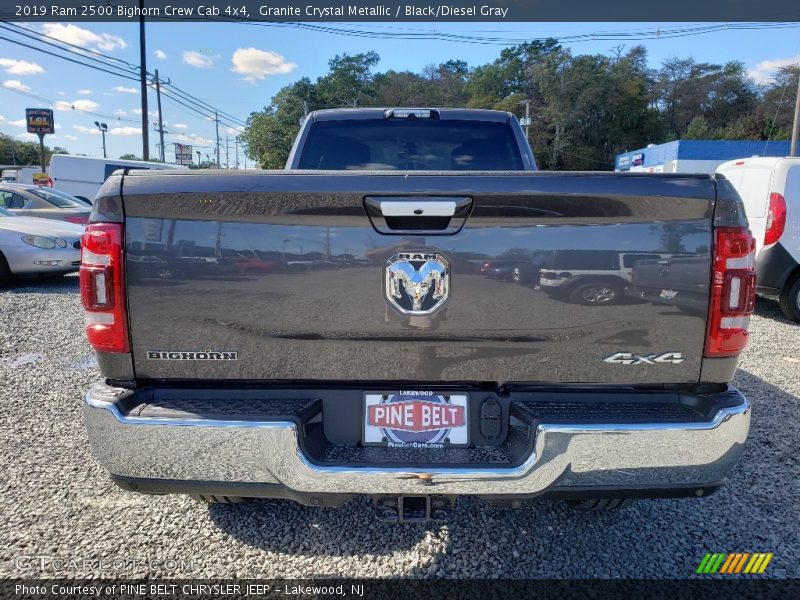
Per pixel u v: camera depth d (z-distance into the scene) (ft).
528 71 215.10
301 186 5.92
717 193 5.97
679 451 6.02
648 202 5.92
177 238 6.05
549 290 6.05
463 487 5.99
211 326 6.19
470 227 6.00
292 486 6.05
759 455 11.00
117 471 6.21
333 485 5.99
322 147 12.26
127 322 6.19
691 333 6.13
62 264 28.37
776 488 9.75
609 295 6.05
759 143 124.16
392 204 5.92
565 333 6.15
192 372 6.31
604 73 199.93
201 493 6.25
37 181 92.58
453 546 8.13
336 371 6.32
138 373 6.33
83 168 63.46
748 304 6.14
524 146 12.24
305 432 6.26
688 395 6.35
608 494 6.17
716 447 6.05
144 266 6.08
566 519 8.80
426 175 5.93
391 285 6.08
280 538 8.26
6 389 14.29
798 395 14.37
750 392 14.60
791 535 8.40
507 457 6.24
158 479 6.17
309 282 6.10
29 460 10.51
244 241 6.05
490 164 12.34
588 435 5.93
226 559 7.79
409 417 6.47
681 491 6.20
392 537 8.32
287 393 6.44
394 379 6.37
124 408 6.14
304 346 6.25
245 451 6.03
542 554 7.96
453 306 6.09
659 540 8.29
